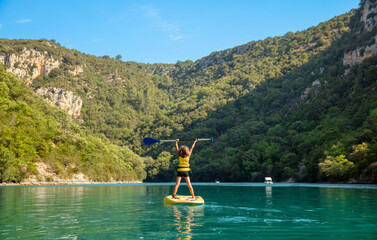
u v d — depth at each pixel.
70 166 68.75
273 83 173.75
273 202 12.10
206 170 109.69
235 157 105.19
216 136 141.62
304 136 91.88
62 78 171.00
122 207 9.98
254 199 13.97
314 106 109.25
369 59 95.50
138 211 8.76
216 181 97.44
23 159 55.12
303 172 73.62
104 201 12.81
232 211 8.68
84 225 6.25
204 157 119.94
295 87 149.25
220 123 147.75
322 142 79.12
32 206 10.45
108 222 6.66
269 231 5.58
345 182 57.47
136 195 17.97
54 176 61.72
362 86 93.38
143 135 167.25
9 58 154.88
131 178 100.62
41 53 169.00
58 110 91.06
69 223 6.52
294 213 8.23
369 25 118.38
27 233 5.38
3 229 5.77
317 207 9.92
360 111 81.56
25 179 54.53
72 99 164.88
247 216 7.59
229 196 16.77
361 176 53.38
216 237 5.04
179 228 5.89
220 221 6.76
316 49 194.62
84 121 168.12
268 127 125.69
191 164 115.75
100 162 82.31
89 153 78.38
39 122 70.19
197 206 10.23
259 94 166.88
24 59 161.00
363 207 9.91
